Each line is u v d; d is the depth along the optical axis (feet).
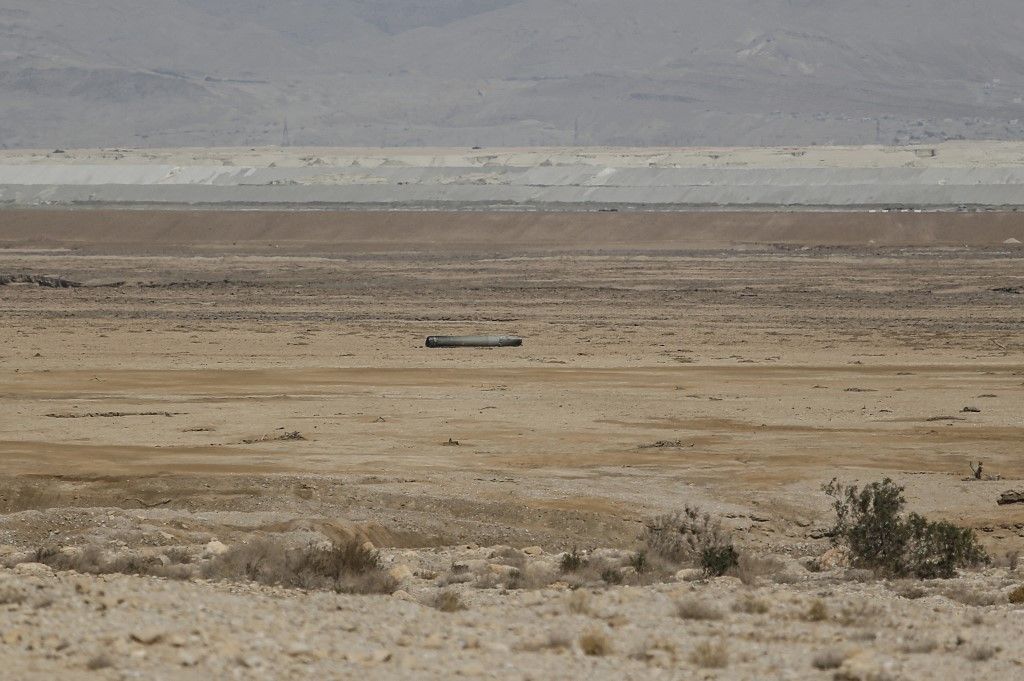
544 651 141.59
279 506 285.64
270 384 514.27
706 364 590.96
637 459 350.84
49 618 141.38
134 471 319.06
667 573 218.18
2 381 520.01
